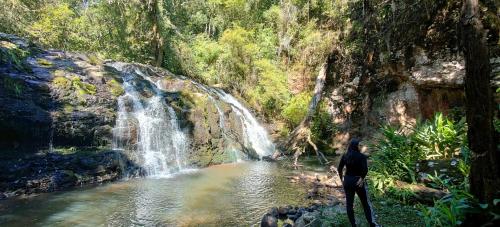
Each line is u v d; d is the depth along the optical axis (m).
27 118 10.08
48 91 11.07
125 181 11.14
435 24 12.38
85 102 11.80
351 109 16.45
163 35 21.78
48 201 8.80
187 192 9.91
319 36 19.23
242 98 21.09
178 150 13.70
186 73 22.14
